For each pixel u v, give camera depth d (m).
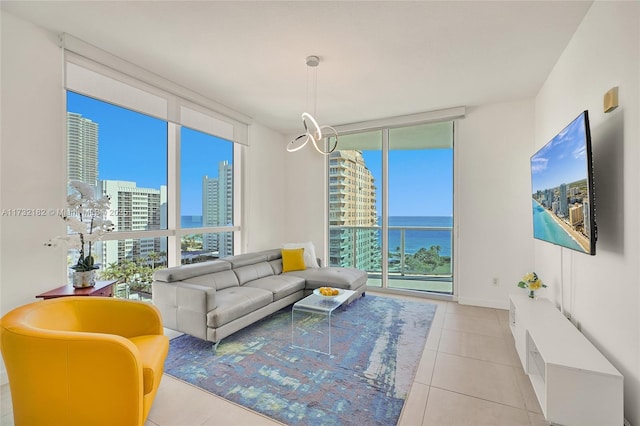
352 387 2.10
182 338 2.91
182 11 2.16
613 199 1.81
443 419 1.78
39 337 1.44
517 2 2.04
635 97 1.59
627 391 1.65
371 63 2.89
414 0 2.02
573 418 1.59
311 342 2.83
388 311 3.75
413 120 4.38
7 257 2.19
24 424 1.49
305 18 2.23
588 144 1.79
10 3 2.07
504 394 2.02
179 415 1.80
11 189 2.21
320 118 4.62
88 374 1.45
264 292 3.25
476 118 4.04
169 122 3.47
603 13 1.93
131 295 3.24
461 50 2.65
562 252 2.67
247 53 2.73
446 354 2.60
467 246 4.09
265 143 5.07
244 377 2.22
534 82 3.30
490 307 3.93
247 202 4.67
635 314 1.59
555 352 1.75
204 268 3.30
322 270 4.21
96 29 2.39
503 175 3.89
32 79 2.31
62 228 2.50
